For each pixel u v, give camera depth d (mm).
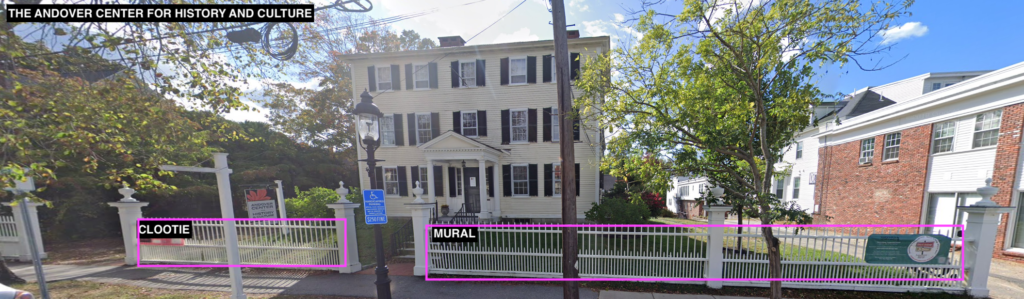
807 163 14672
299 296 5469
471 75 13070
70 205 10484
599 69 4801
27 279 6320
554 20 4363
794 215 4051
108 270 6980
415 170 13453
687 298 5238
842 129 12688
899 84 15688
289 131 18219
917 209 9812
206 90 5250
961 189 8719
